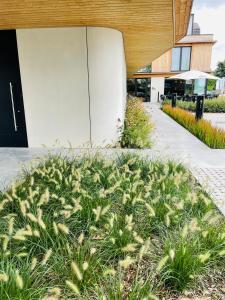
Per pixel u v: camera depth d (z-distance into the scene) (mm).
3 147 6984
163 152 6277
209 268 2252
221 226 2658
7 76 6590
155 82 26312
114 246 2383
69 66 6418
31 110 6754
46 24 5949
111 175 3424
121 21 5832
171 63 26375
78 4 4621
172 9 4910
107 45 6418
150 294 1701
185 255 2119
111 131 6879
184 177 3703
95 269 2125
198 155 6176
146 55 11578
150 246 2496
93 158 4496
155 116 14070
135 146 6895
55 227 2170
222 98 19109
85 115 6672
